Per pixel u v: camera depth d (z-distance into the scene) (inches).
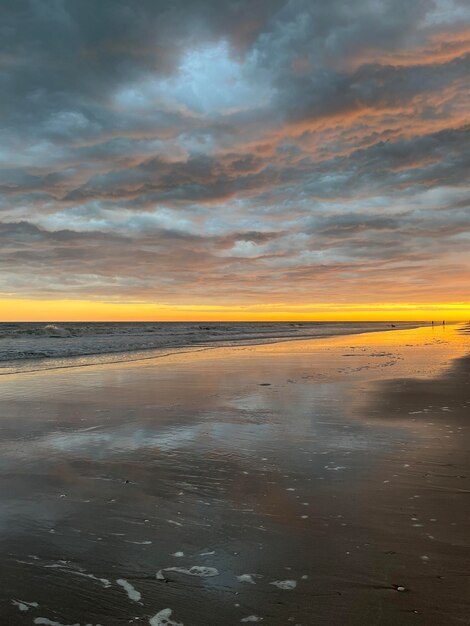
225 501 179.5
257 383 507.2
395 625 104.1
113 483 201.0
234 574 126.7
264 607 111.8
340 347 1160.2
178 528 155.8
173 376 572.7
